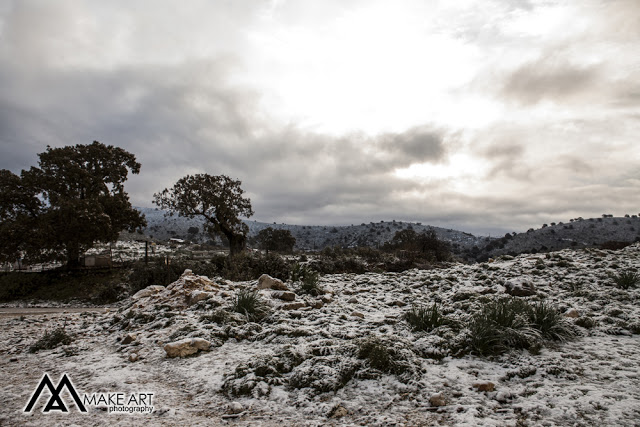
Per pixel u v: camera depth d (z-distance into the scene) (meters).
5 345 10.24
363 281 16.47
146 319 10.52
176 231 167.50
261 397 5.40
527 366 5.82
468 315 8.71
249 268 20.62
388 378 5.70
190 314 10.26
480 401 4.89
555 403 4.64
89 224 29.23
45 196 32.88
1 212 30.80
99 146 35.59
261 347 7.57
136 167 37.47
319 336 7.73
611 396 4.72
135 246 73.12
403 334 7.67
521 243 127.81
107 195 34.09
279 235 72.56
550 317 7.50
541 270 15.10
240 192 40.91
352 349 6.53
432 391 5.23
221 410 5.12
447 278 15.11
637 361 5.89
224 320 9.07
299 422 4.68
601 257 17.95
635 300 10.00
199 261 25.47
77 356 8.30
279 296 11.30
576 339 7.24
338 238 174.12
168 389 5.97
